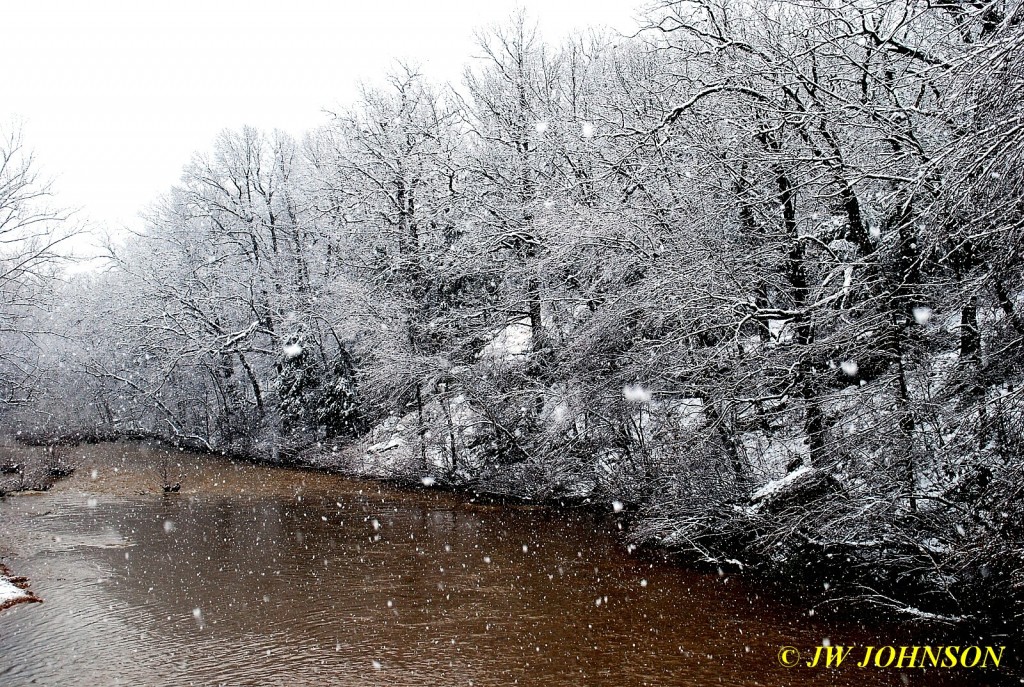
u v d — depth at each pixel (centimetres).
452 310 2527
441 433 2467
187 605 1155
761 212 1492
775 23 1414
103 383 4172
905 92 1355
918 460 1101
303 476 2772
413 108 2902
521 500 2139
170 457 3378
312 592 1219
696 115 1521
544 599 1170
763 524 1268
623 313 1614
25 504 2175
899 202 1168
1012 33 759
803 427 1307
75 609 1141
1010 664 880
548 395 2150
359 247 2938
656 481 1645
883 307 1214
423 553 1498
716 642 976
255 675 886
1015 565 909
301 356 3328
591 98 2100
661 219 1580
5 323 2916
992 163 786
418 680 869
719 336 1465
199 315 3488
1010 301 987
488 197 2441
